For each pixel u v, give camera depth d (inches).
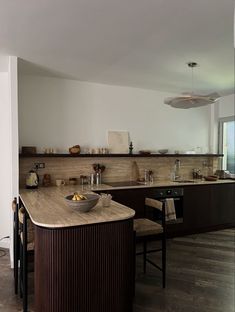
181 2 76.1
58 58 124.6
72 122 167.3
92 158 172.2
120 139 181.6
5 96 150.6
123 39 102.6
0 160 150.9
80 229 73.0
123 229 79.4
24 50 114.0
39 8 79.0
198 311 89.1
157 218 160.6
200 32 96.2
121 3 76.4
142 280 110.9
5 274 118.0
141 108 189.8
